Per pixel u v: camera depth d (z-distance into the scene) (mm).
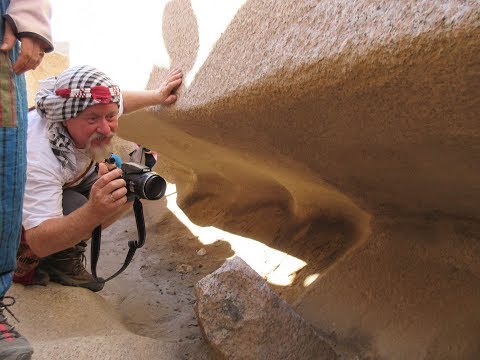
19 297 1362
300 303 1270
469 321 1046
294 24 904
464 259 1141
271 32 972
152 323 1527
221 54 1160
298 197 1746
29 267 1406
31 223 1243
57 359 1080
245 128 1171
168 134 1899
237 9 1129
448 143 840
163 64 1587
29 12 853
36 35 855
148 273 1952
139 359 1128
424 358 1040
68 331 1276
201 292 1153
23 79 940
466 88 670
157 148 2258
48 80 1323
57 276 1503
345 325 1176
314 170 1239
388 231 1287
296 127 1034
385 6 704
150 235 2369
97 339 1160
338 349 1143
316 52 817
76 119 1291
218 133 1320
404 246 1240
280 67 903
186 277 1873
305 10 883
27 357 945
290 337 1084
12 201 910
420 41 643
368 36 718
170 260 2041
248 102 1031
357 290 1227
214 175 2330
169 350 1181
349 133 956
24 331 1225
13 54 907
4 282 975
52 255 1492
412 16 656
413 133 854
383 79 735
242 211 2158
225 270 1157
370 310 1174
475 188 989
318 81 832
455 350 1022
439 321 1076
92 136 1313
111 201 1140
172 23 1549
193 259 2012
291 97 919
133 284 1845
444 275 1146
